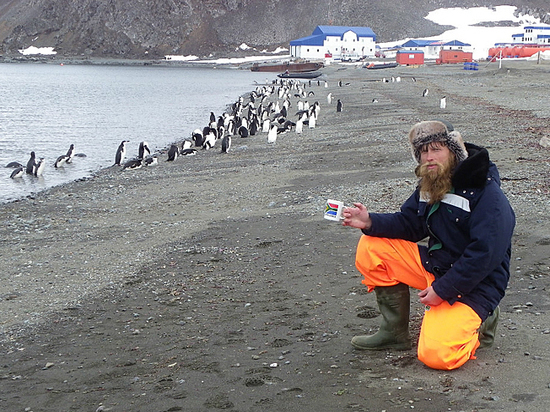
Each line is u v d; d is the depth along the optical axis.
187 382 4.76
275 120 37.91
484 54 149.25
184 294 7.39
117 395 4.69
